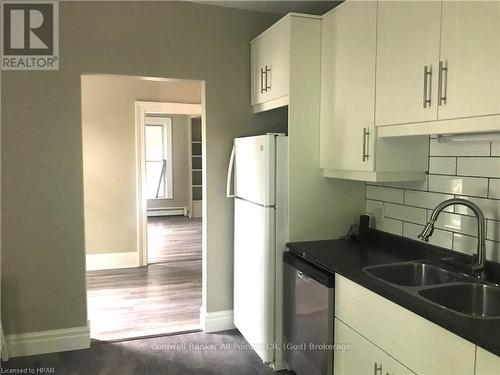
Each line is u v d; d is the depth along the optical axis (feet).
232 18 10.61
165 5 10.05
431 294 5.82
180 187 31.19
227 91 10.68
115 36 9.73
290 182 8.84
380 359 5.93
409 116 6.41
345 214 9.34
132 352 9.80
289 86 8.68
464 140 6.85
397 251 8.11
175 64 10.20
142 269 17.02
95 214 16.72
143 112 16.84
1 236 9.34
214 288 10.96
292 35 8.61
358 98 7.64
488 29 5.08
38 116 9.37
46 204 9.55
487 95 5.11
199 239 22.75
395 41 6.68
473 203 6.37
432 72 5.95
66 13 9.39
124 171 16.92
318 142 8.98
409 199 8.21
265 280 8.84
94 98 16.30
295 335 8.35
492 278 6.28
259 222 9.06
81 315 9.93
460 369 4.58
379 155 7.33
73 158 9.64
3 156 9.23
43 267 9.62
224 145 10.75
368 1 7.32
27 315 9.59
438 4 5.82
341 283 6.86
